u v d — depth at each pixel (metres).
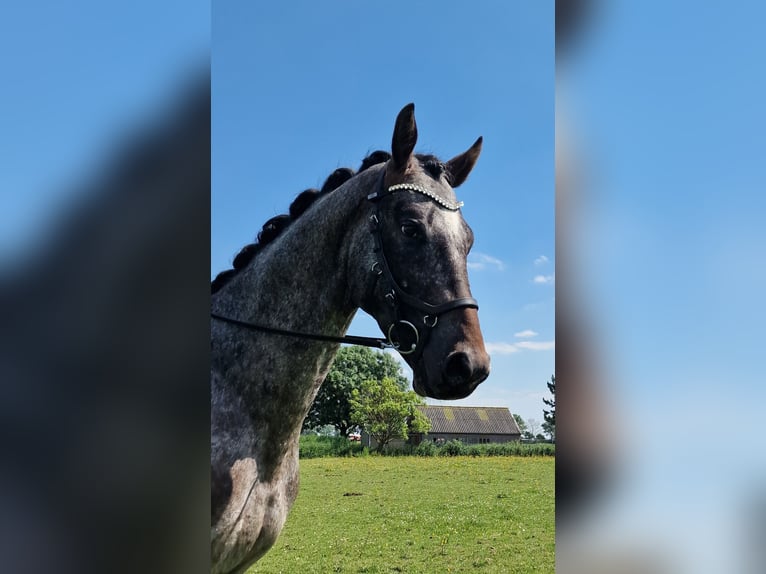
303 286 1.94
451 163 2.17
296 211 2.12
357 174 2.02
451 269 1.71
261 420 1.88
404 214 1.77
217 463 1.78
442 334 1.66
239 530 1.80
